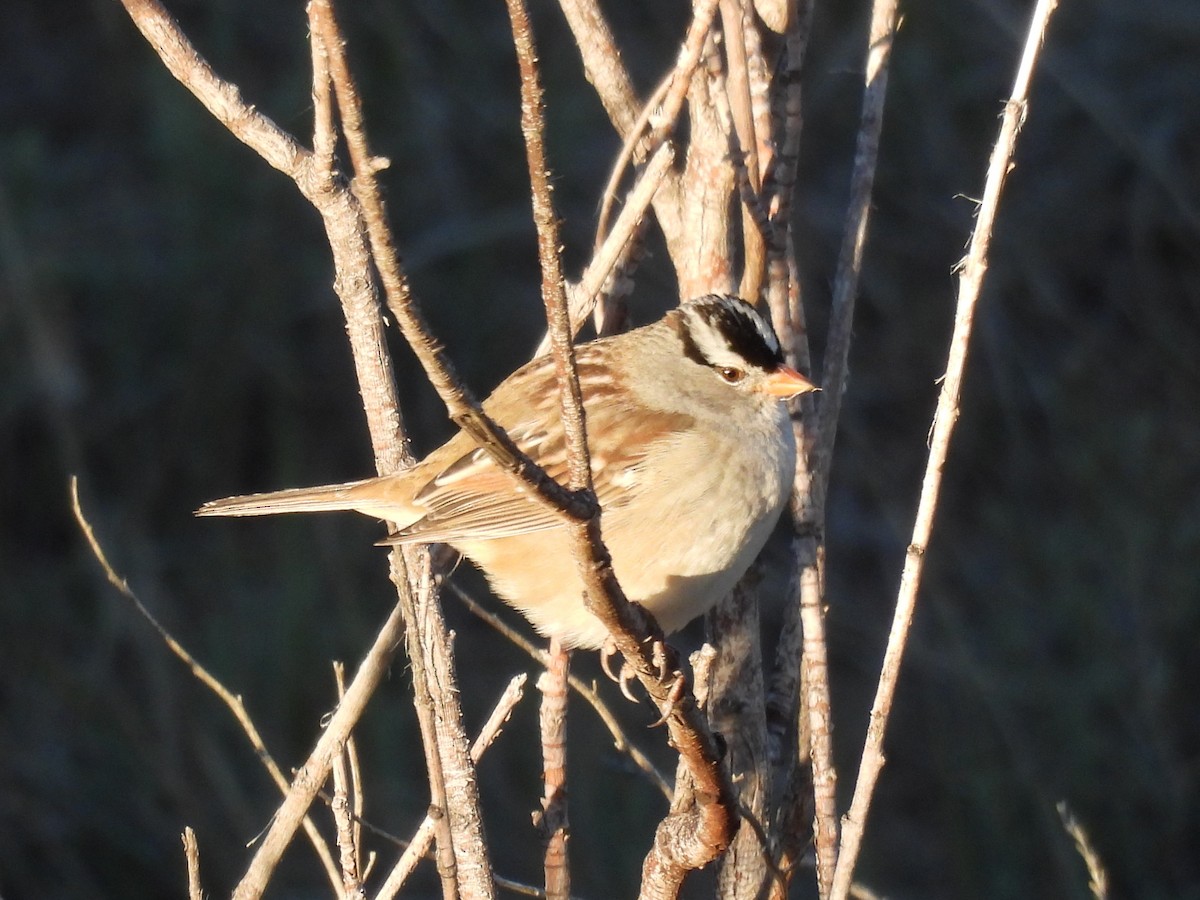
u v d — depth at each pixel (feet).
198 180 43.37
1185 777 34.22
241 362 43.14
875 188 44.86
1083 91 45.21
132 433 42.88
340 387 43.96
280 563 40.01
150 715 36.06
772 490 22.57
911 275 44.29
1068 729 34.71
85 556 39.60
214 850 33.60
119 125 48.65
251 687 36.35
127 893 34.12
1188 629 36.55
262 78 47.57
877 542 40.60
